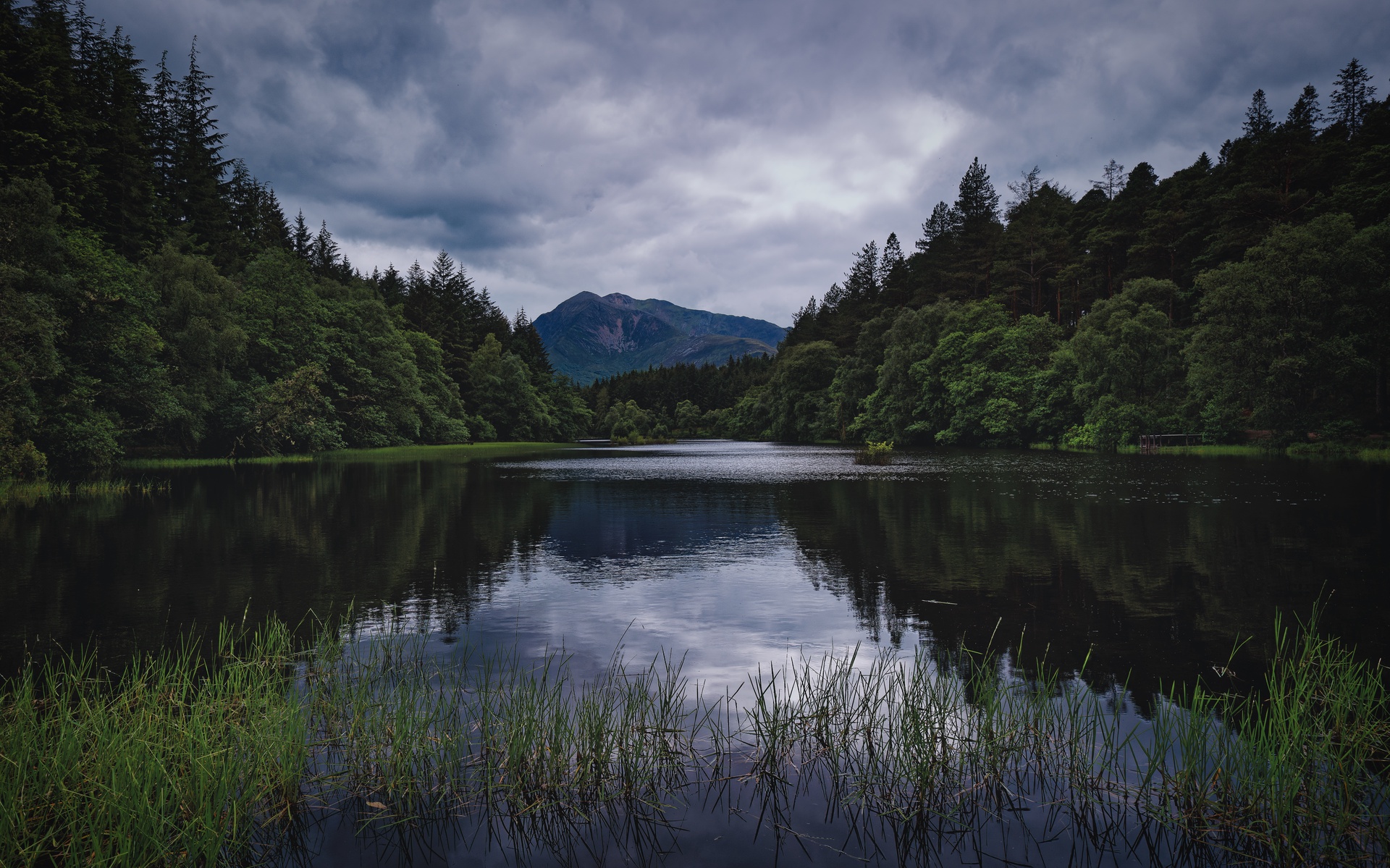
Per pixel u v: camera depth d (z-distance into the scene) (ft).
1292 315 137.80
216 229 223.30
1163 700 21.70
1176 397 172.24
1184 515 61.62
